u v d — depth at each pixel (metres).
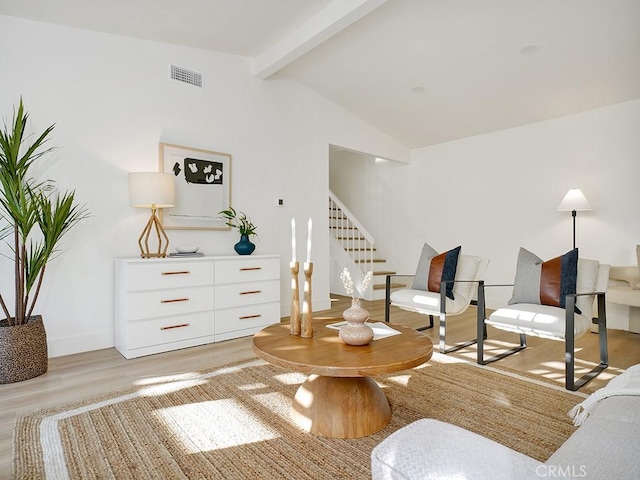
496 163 4.90
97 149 3.03
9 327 2.32
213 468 1.47
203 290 3.17
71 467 1.47
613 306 3.85
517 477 0.51
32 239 2.74
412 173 5.90
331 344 1.85
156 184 2.98
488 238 4.97
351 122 5.02
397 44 3.43
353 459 1.53
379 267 6.05
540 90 3.85
